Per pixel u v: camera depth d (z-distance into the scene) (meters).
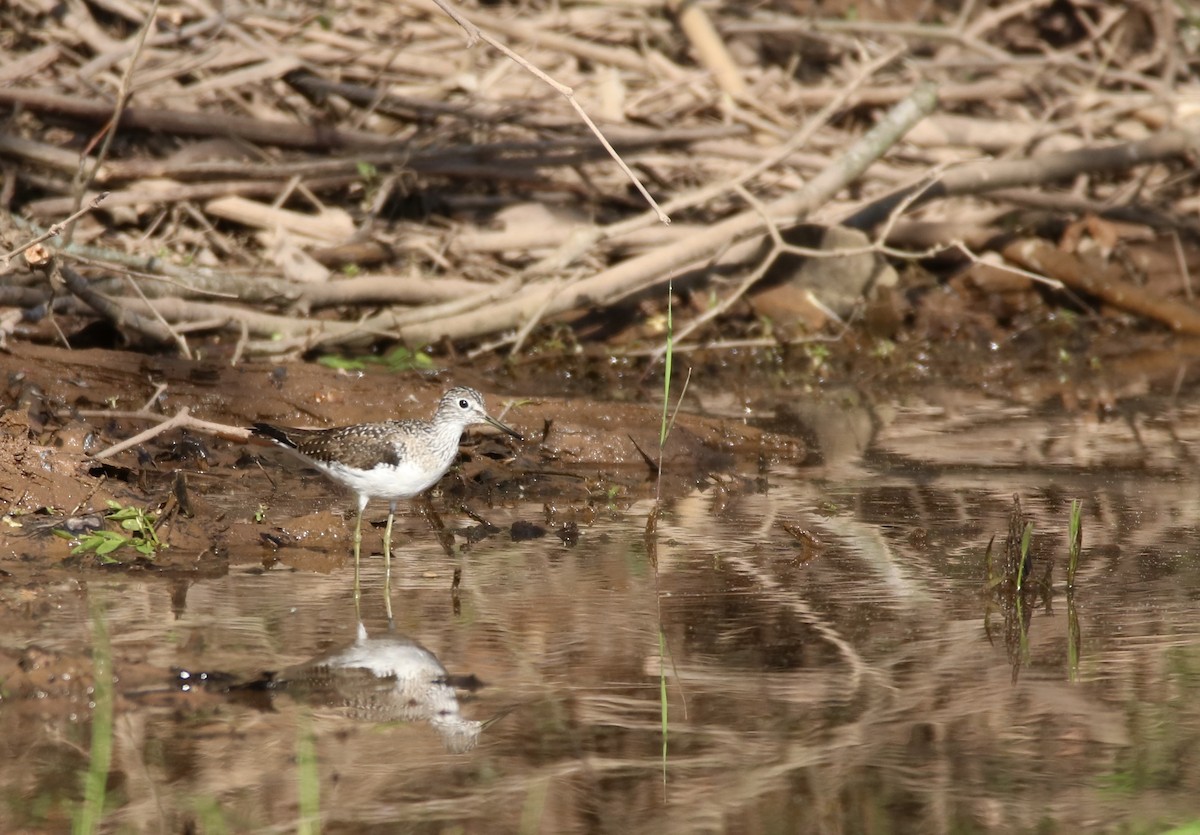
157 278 14.08
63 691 7.90
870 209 19.34
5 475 11.12
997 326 19.41
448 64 20.02
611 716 7.80
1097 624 9.35
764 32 22.91
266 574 10.22
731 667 8.53
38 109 16.97
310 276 16.92
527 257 18.59
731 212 19.78
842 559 10.80
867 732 7.64
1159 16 23.81
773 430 15.20
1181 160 22.05
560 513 12.20
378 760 7.23
